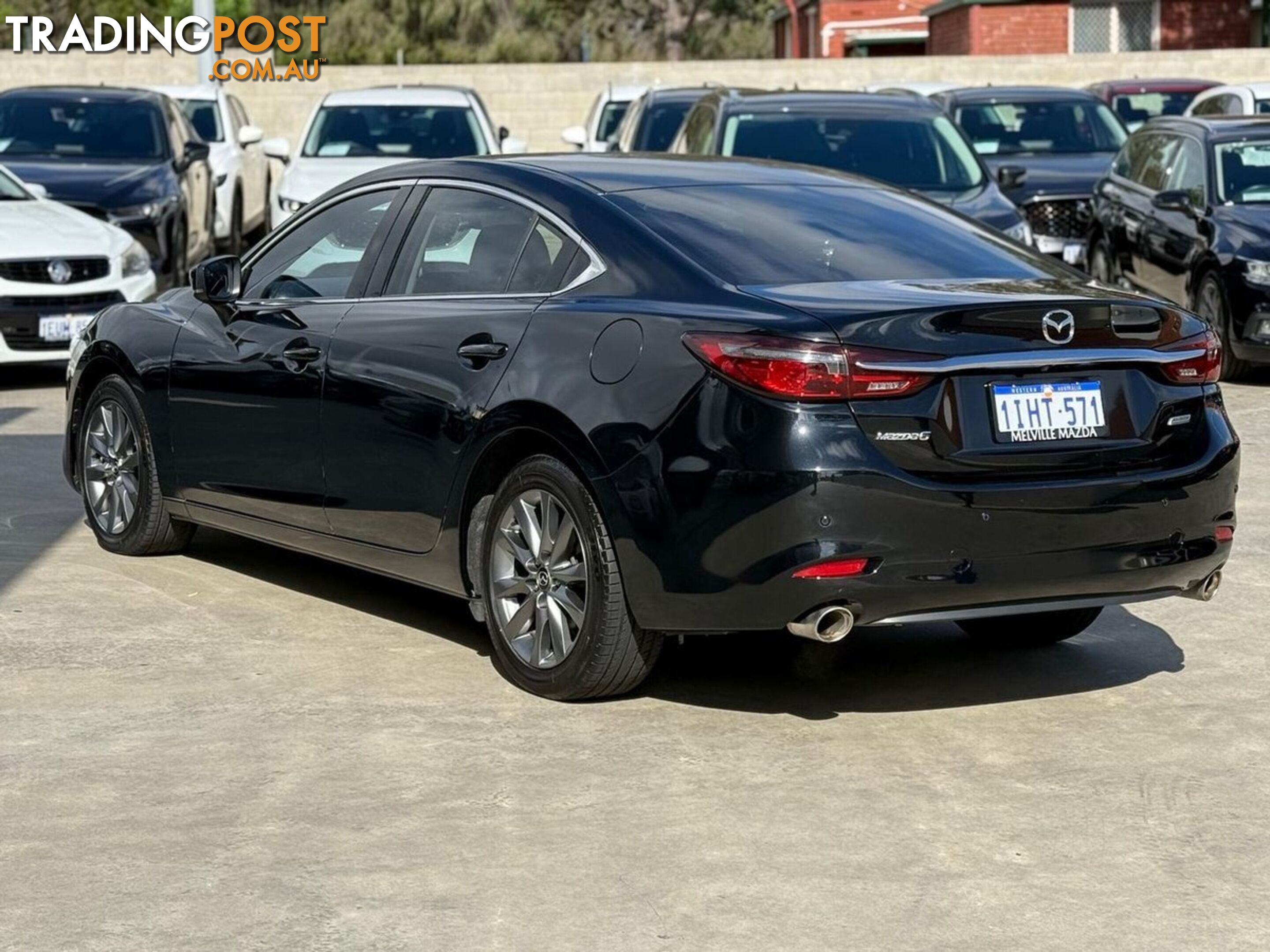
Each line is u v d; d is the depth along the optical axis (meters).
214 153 22.22
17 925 4.41
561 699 6.21
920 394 5.60
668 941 4.35
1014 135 20.17
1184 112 27.61
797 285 6.00
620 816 5.18
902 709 6.25
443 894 4.62
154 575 7.99
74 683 6.39
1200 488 6.07
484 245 6.67
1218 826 5.17
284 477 7.23
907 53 55.03
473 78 34.22
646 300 6.00
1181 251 15.21
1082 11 43.75
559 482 6.05
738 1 65.12
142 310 8.21
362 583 7.93
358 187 7.32
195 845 4.93
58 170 16.77
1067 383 5.85
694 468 5.64
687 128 16.06
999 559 5.70
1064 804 5.33
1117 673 6.74
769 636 7.18
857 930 4.44
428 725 5.97
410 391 6.55
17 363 13.93
